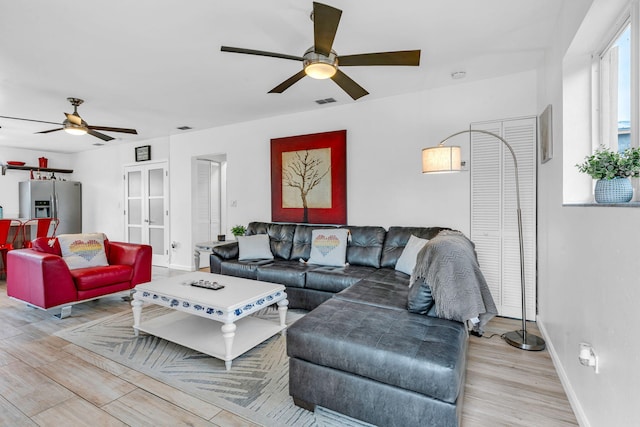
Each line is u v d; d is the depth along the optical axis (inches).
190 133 223.0
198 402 75.7
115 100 154.1
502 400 75.9
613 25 68.6
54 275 126.0
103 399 76.7
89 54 106.6
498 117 130.2
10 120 185.0
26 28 90.3
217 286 108.2
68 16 84.7
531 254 125.5
